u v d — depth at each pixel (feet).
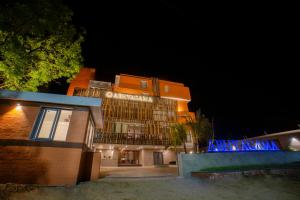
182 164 34.30
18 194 18.94
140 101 87.81
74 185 24.62
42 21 26.53
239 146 51.98
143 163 76.28
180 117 90.84
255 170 32.01
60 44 33.55
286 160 42.98
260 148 52.70
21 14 24.81
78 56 36.88
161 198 21.24
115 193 22.45
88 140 34.06
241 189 24.64
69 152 26.37
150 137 79.82
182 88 102.42
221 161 37.50
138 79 95.50
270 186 25.50
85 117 29.35
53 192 21.20
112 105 81.82
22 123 26.43
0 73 33.47
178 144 58.80
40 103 28.35
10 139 25.04
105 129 75.05
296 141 64.59
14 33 25.75
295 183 26.35
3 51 26.25
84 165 30.55
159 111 88.58
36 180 23.80
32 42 31.14
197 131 51.85
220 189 24.79
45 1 26.61
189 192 23.67
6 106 26.94
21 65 28.71
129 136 77.82
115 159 73.51
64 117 29.91
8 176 23.27
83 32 36.47
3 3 24.18
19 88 35.60
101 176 34.19
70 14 30.78
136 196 21.66
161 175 36.29
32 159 24.79
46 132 28.55
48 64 34.73
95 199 20.03
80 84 86.43
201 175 31.04
